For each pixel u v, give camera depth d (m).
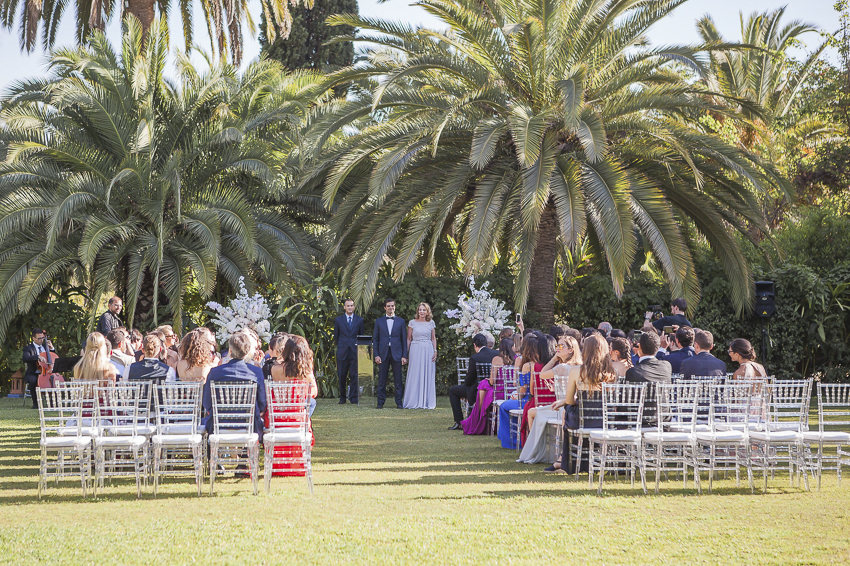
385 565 4.43
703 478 7.37
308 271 16.38
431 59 13.69
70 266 15.90
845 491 6.66
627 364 8.11
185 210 15.66
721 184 15.35
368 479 7.24
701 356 7.98
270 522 5.48
